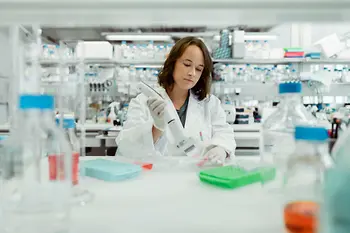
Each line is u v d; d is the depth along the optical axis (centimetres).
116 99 415
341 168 37
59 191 59
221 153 115
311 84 395
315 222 42
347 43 383
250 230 49
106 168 87
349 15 45
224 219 53
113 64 410
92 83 409
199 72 163
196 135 160
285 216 48
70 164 68
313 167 56
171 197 67
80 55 216
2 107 347
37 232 46
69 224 50
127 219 53
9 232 46
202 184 79
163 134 140
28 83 79
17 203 54
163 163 107
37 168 66
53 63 305
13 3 41
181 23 51
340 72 399
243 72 404
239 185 75
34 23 51
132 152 133
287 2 40
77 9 42
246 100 407
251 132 334
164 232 48
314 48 393
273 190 72
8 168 67
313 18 47
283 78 403
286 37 446
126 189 73
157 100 121
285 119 100
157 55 394
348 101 398
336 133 64
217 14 44
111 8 42
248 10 42
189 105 172
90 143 327
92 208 59
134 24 53
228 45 387
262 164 93
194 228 49
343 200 35
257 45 394
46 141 68
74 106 168
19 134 66
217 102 180
